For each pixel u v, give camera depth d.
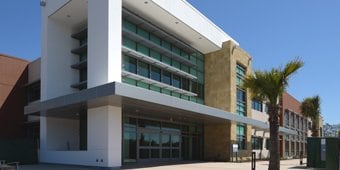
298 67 17.28
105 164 23.03
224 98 36.94
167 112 27.20
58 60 29.97
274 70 17.36
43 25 30.22
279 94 17.44
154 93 22.53
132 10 28.47
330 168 21.34
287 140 58.38
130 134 27.84
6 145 27.22
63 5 27.83
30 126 35.00
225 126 35.78
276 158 16.75
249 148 39.50
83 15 29.36
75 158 25.41
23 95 35.59
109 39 23.89
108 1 24.28
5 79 34.41
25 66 36.09
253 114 43.78
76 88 30.53
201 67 38.66
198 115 29.02
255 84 17.50
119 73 24.30
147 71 30.61
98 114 24.06
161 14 29.44
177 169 22.61
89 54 24.97
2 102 33.88
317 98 46.22
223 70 37.53
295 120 63.97
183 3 31.39
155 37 32.06
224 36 38.66
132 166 24.56
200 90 38.06
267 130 45.53
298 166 31.33
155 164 27.02
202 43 36.19
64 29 30.73
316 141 27.70
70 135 30.36
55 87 29.42
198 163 29.89
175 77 34.44
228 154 35.06
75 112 27.09
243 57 40.28
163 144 31.64
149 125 30.12
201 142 36.97
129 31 27.78
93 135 24.17
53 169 22.08
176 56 33.41
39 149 29.31
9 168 17.38
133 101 22.09
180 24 31.47
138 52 28.62
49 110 25.95
